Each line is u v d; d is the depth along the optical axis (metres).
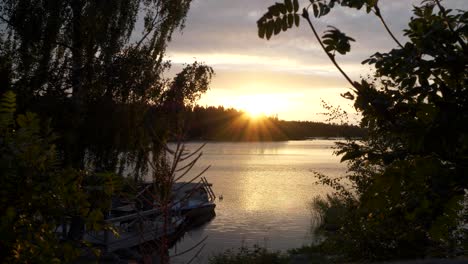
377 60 2.87
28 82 19.86
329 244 11.31
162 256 5.06
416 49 2.79
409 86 2.84
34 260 4.00
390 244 8.29
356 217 9.09
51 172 4.22
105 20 20.66
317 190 51.72
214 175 74.50
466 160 2.59
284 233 25.80
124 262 14.24
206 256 18.33
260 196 46.72
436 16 3.03
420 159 2.67
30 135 4.19
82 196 4.22
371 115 2.88
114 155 19.36
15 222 4.02
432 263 3.19
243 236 25.25
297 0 2.73
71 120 18.88
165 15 21.98
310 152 186.88
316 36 2.73
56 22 20.06
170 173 5.06
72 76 20.22
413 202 2.70
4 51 20.09
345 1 2.77
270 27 2.78
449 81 2.82
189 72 19.98
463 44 2.76
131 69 20.16
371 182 2.88
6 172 3.90
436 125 2.57
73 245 4.41
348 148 2.97
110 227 4.55
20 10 20.11
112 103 19.59
